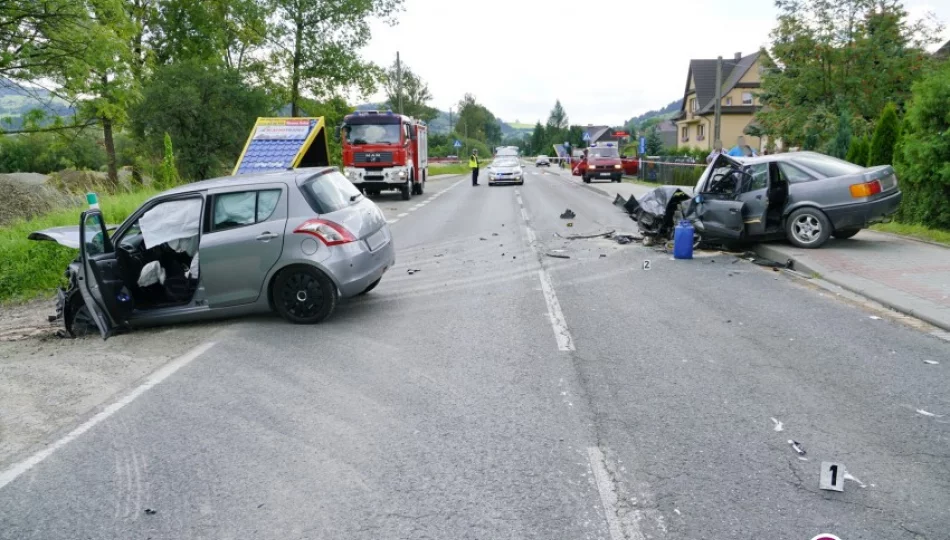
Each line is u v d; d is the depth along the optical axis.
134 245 8.25
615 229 15.80
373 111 26.52
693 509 3.62
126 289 7.81
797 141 24.80
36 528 3.71
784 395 5.24
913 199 12.83
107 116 20.64
